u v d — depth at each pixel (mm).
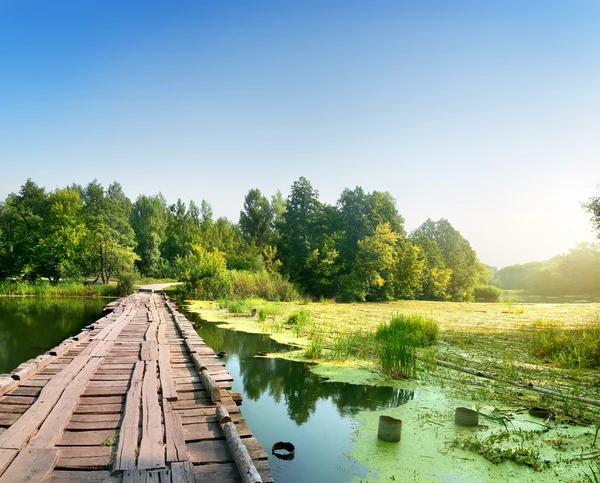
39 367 6781
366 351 11070
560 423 6055
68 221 38125
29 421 4414
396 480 4527
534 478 4457
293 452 5262
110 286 31781
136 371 6848
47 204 45875
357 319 19250
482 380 8461
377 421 6344
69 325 16500
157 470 3504
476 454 5082
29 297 29188
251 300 27312
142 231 59625
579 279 71625
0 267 36969
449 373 9047
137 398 5473
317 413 6797
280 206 59000
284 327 15766
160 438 4168
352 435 5832
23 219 40469
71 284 32656
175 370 7340
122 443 4016
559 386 7832
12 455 3619
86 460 3736
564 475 4508
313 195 42281
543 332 15000
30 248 36156
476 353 11047
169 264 55969
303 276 38500
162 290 32906
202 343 9992
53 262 36000
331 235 39281
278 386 8289
